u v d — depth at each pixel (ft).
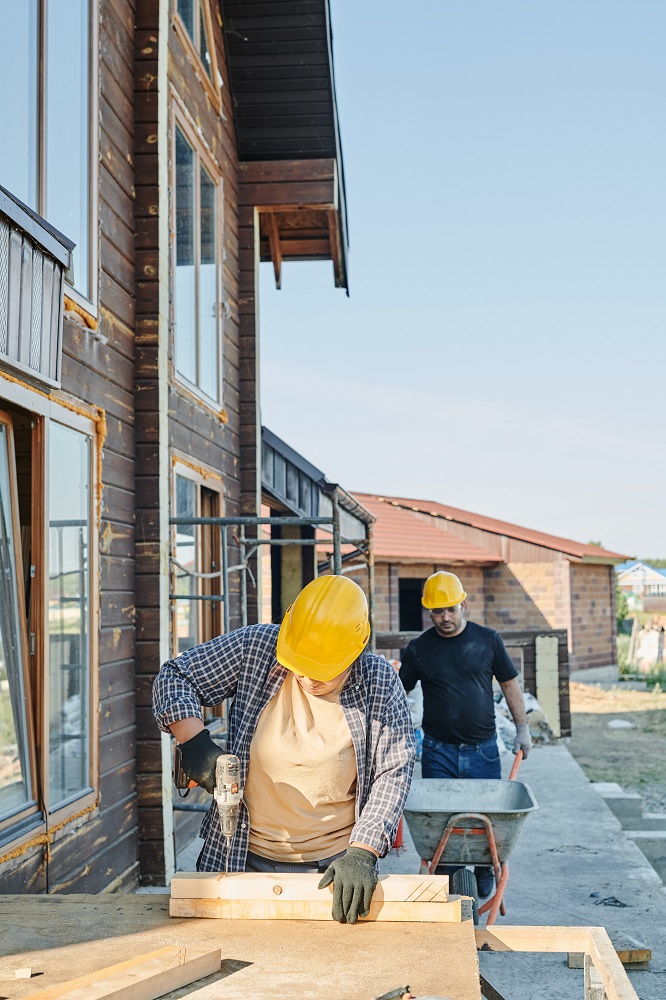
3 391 12.48
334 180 29.27
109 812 16.56
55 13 14.85
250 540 25.03
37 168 14.11
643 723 52.54
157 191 18.98
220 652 9.44
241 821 9.35
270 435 30.68
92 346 16.37
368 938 7.61
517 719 17.80
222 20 27.89
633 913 17.80
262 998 6.43
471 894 14.73
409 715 9.53
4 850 12.27
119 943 7.53
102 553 16.69
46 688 13.93
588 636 79.87
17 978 6.79
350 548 56.08
